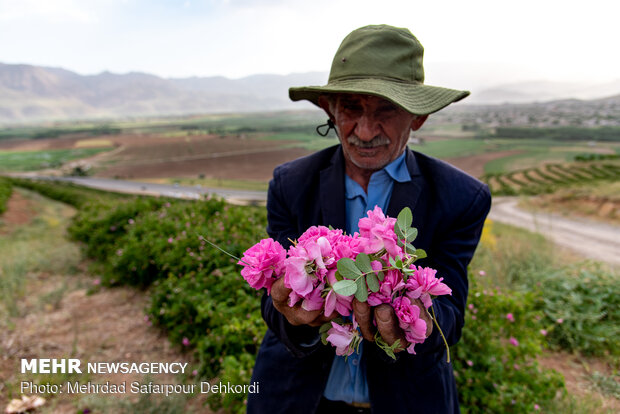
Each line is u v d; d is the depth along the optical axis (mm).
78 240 7324
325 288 863
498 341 2822
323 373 1216
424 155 1319
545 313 4098
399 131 1139
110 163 131875
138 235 5578
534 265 5426
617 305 4008
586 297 4172
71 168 125688
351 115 1130
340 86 1087
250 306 3146
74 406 2648
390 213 1190
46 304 4441
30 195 26031
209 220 5223
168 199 7191
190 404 2688
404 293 847
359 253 815
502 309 2900
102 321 4027
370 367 1166
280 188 1399
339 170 1288
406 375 1146
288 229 1380
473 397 2379
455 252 1157
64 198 28031
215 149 143000
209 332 3277
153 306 3842
